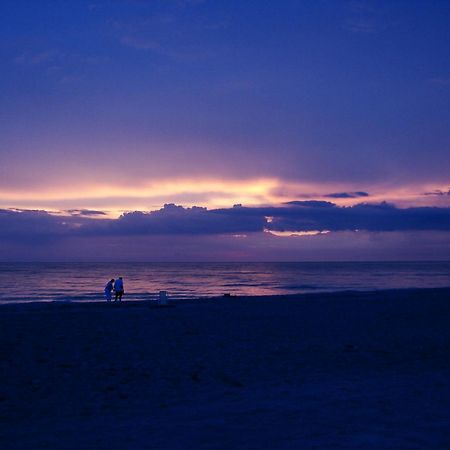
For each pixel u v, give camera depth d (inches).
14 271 4916.3
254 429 241.4
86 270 5393.7
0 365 406.6
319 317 789.9
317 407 282.7
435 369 403.9
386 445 213.3
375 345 524.1
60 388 343.0
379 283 2812.5
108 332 592.4
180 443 221.5
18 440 234.7
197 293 1935.3
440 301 1119.6
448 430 235.1
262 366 414.9
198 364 420.8
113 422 264.4
